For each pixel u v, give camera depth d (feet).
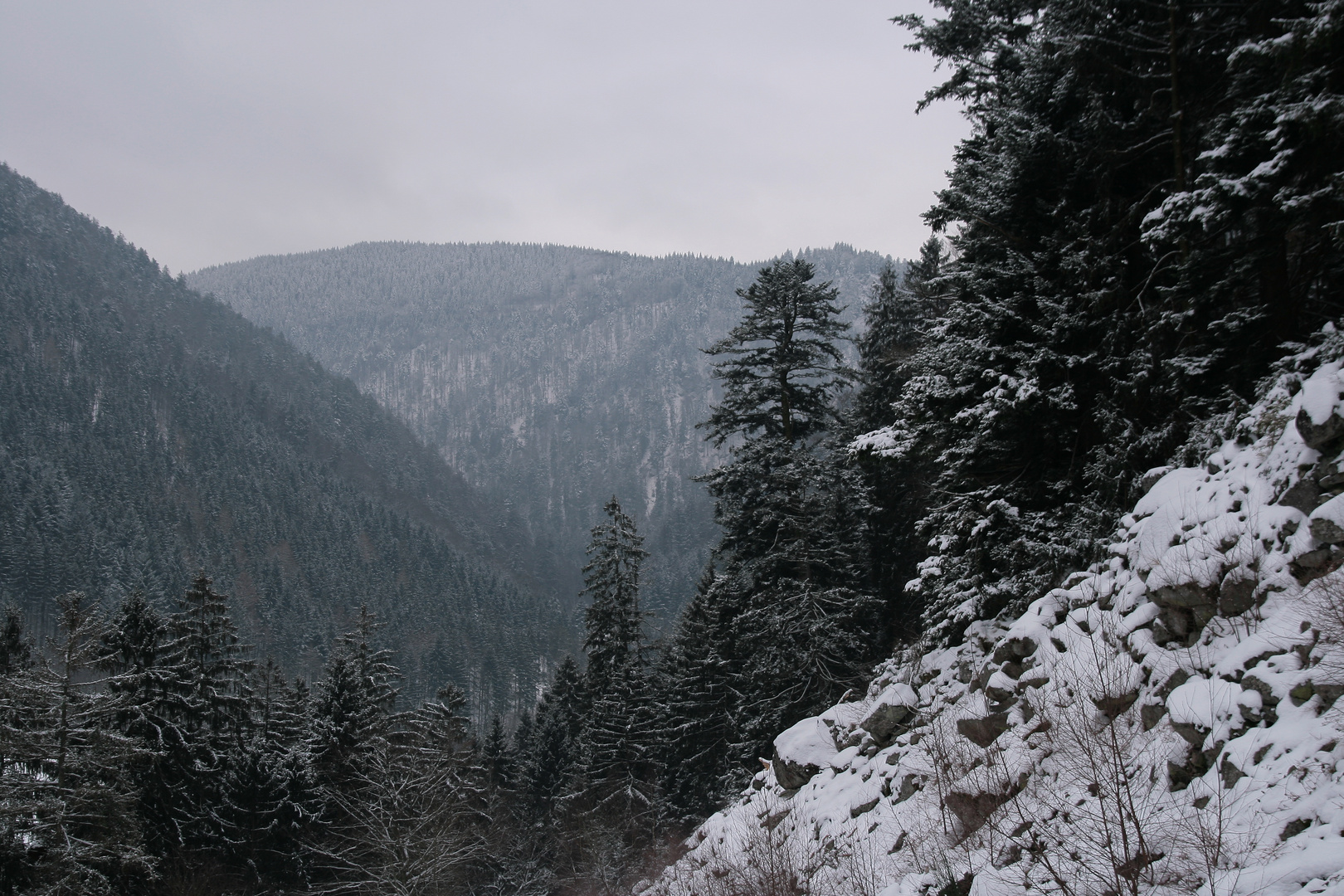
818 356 73.20
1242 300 35.04
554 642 422.41
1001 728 30.01
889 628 73.31
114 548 437.17
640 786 106.73
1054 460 43.34
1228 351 34.47
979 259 46.39
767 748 74.54
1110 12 40.11
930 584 46.50
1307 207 28.84
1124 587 29.12
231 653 107.76
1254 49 29.30
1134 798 20.98
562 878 109.19
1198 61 38.17
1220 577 24.77
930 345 47.52
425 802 82.74
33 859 71.20
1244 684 20.34
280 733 110.01
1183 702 21.70
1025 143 40.68
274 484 646.74
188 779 92.27
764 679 73.67
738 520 73.72
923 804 30.60
